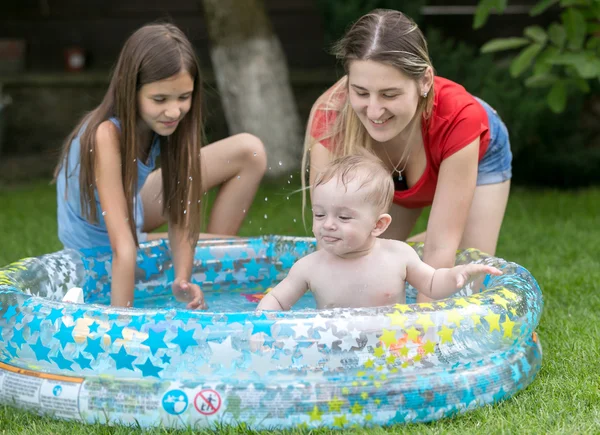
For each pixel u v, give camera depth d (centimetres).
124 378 196
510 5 699
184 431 190
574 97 588
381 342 193
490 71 577
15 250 416
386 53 220
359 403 191
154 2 758
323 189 229
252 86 603
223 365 192
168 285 313
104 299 293
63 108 734
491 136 284
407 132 251
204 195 330
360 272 236
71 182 291
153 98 258
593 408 204
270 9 746
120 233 262
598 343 253
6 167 699
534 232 452
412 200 279
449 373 200
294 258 320
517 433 189
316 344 191
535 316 222
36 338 205
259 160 330
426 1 682
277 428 189
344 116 250
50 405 200
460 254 274
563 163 608
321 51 749
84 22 766
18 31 768
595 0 421
